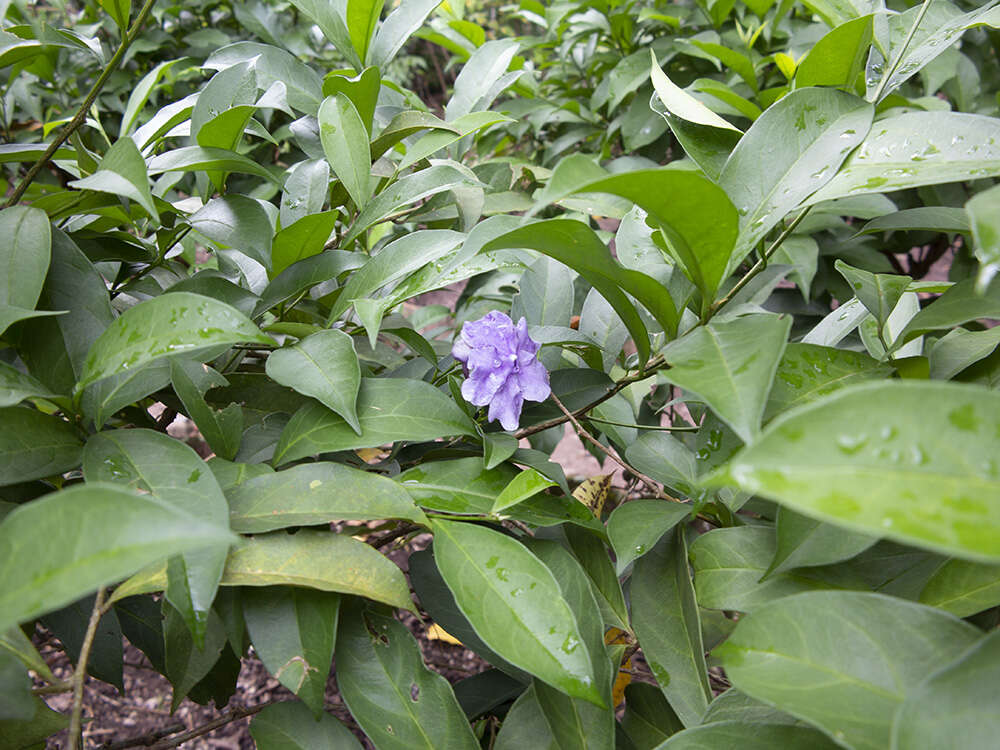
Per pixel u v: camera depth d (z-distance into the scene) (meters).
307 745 1.06
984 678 0.62
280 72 1.68
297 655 0.99
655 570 1.19
